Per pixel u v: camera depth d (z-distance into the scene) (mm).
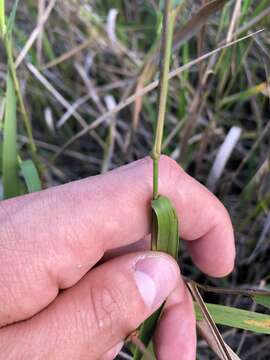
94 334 108
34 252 110
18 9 237
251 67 197
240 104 201
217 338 114
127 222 117
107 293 110
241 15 155
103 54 232
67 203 114
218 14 193
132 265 112
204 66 162
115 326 109
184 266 195
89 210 114
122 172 120
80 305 110
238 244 188
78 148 230
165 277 110
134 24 222
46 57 236
